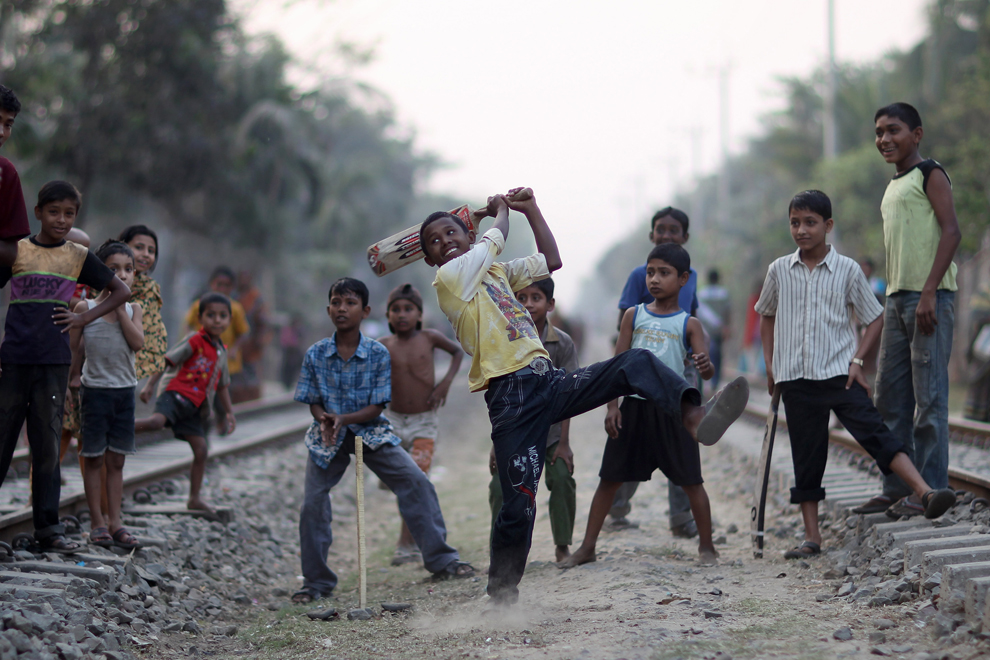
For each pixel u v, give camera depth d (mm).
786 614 5371
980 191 24156
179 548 7848
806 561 6828
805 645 4742
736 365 44688
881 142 7129
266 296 45344
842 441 11242
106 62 26125
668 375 5316
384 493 13664
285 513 11391
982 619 4668
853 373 6695
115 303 6699
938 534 6160
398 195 75000
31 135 25672
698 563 6996
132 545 7219
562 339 7570
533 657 4836
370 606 6641
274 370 38562
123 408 7332
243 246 38031
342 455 7496
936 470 6879
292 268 52312
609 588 6203
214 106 26969
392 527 11383
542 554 8172
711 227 59000
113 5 24641
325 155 47719
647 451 7027
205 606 6859
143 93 25703
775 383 7086
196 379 8680
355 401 7371
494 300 5559
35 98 25578
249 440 14531
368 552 9836
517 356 5438
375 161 68375
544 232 6051
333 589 7699
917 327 6809
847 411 6703
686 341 7074
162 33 24984
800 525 8695
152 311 8219
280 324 33750
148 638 5699
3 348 6297
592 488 12109
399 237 6141
